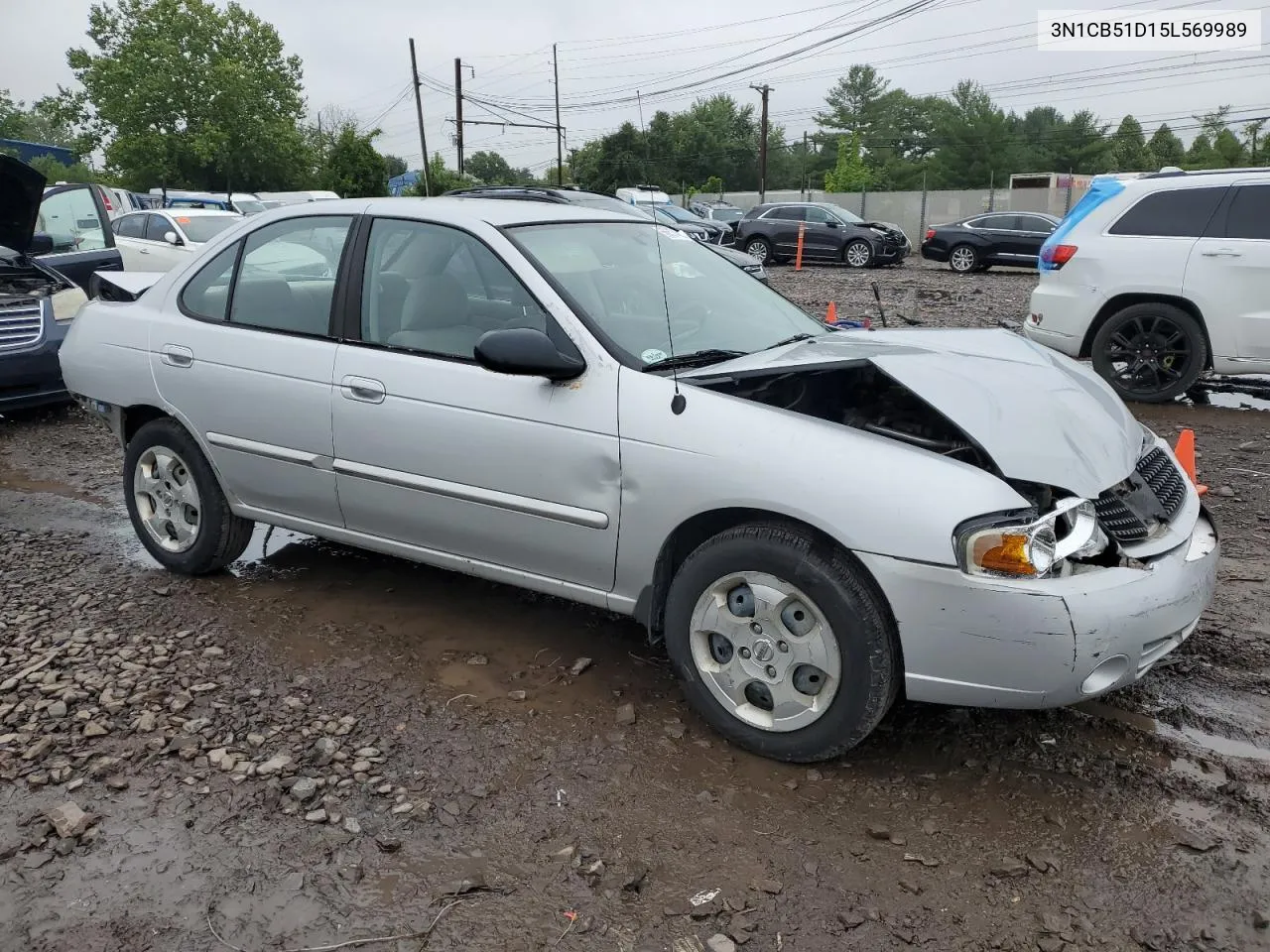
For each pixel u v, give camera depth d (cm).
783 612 316
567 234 402
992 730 343
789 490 304
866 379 397
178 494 470
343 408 397
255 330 431
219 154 5050
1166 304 839
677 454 324
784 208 2722
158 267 1514
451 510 380
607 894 266
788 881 271
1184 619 307
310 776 315
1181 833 288
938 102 8800
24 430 802
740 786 312
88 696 362
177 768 319
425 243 394
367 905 262
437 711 355
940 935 252
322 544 523
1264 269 789
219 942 249
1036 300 910
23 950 246
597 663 392
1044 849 282
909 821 296
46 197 1006
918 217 3894
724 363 359
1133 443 338
